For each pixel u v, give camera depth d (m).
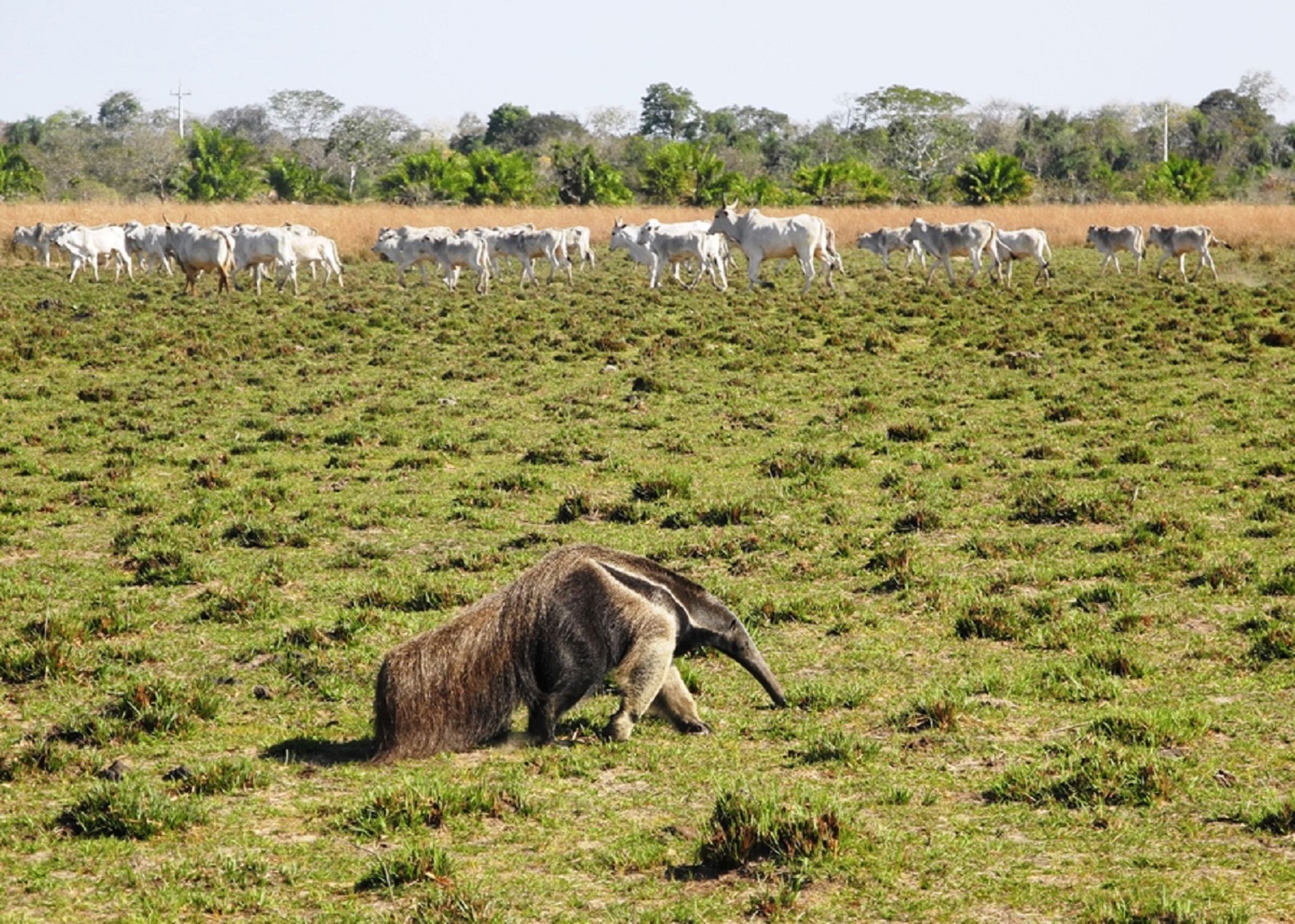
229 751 13.35
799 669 16.50
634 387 38.19
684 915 9.70
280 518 24.41
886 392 37.59
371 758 12.94
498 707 12.85
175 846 10.95
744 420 33.66
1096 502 24.23
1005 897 10.04
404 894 10.09
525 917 9.74
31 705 14.67
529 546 22.61
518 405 36.16
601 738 13.65
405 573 20.91
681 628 13.58
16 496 25.64
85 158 174.62
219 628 17.92
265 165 148.62
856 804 11.98
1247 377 39.03
